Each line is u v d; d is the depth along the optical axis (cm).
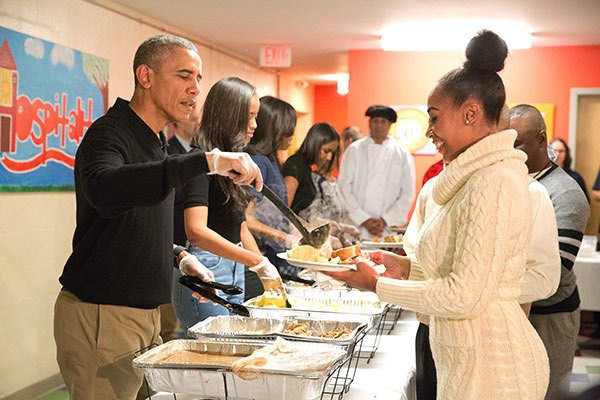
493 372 155
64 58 474
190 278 217
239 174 164
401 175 617
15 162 429
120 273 188
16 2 425
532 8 559
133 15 573
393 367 219
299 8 568
